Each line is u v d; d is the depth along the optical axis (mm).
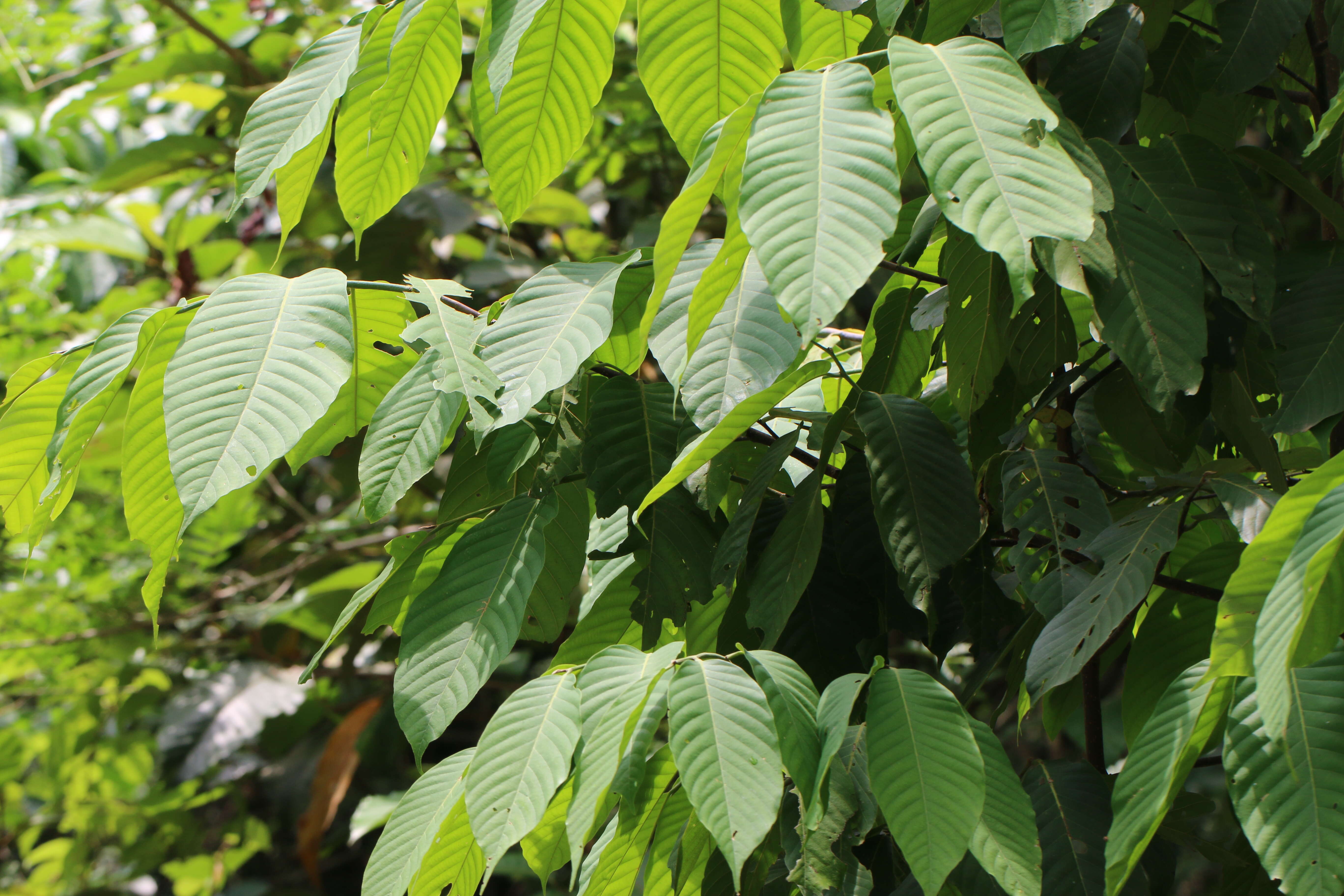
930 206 1807
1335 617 1452
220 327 1645
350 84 1772
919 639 1793
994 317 1781
